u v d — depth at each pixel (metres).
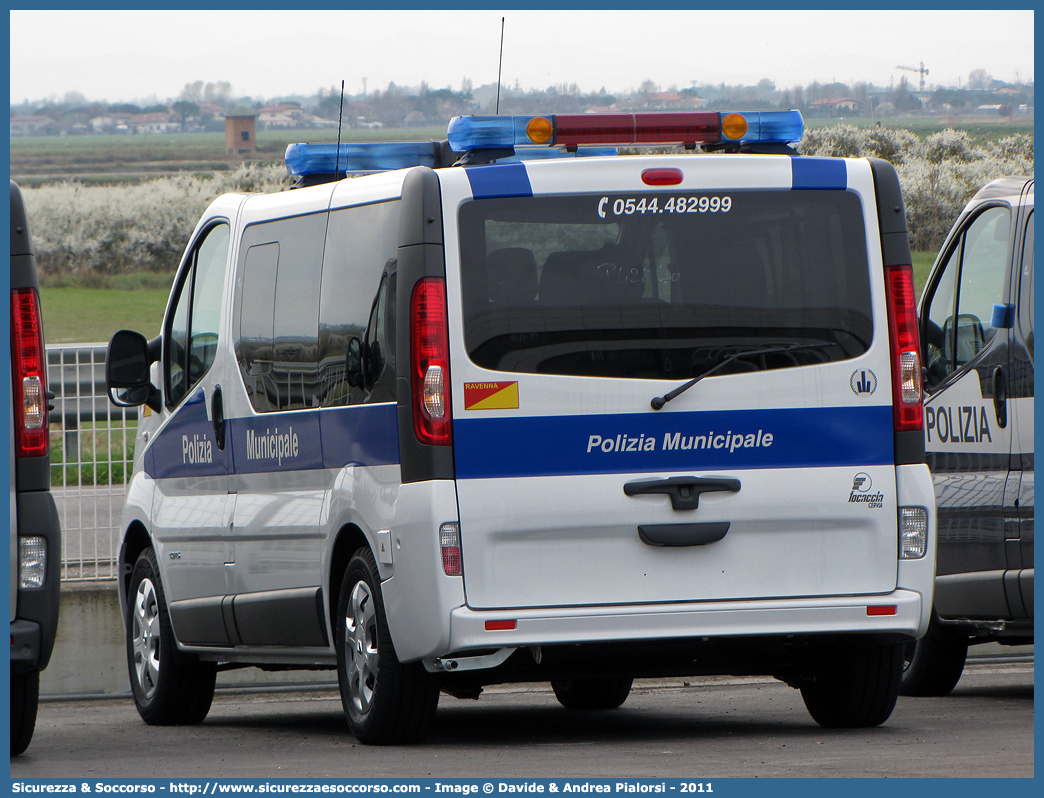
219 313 30.88
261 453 28.84
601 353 24.14
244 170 182.62
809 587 24.69
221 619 30.17
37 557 23.11
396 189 24.94
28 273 23.34
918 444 25.17
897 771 21.28
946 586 33.59
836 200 25.20
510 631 23.53
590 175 24.45
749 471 24.47
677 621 24.03
